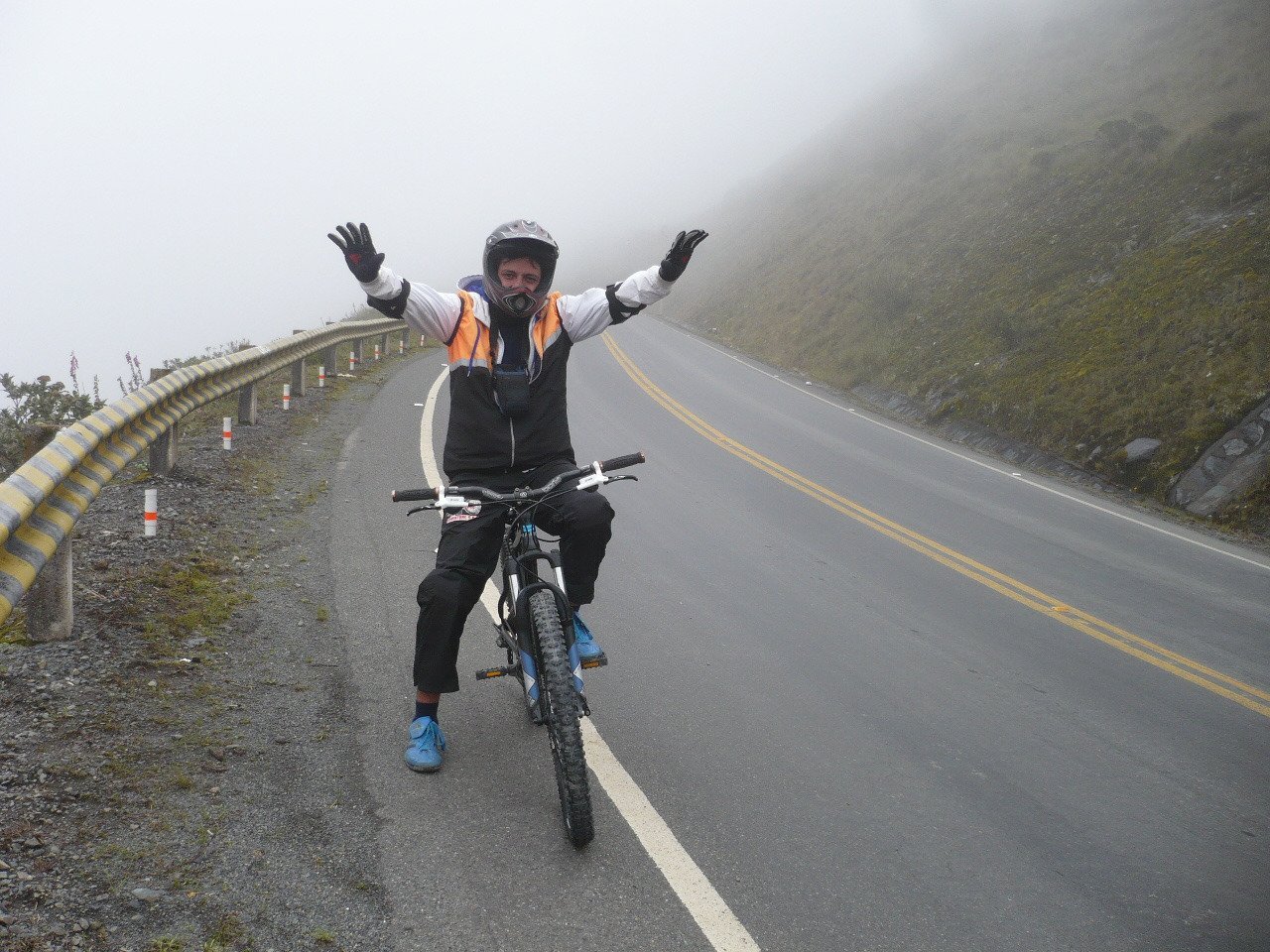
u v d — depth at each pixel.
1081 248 23.36
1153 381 16.39
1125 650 6.62
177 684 4.57
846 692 5.48
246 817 3.55
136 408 6.81
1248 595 8.44
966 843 3.91
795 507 10.56
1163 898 3.59
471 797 3.90
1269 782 4.67
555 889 3.32
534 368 3.99
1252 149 22.86
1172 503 13.87
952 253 28.53
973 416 18.92
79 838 3.27
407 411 14.48
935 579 8.09
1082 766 4.74
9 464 8.33
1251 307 16.42
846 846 3.80
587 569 4.06
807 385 24.02
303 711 4.50
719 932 3.16
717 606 6.91
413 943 2.97
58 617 4.78
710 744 4.65
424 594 3.96
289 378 17.17
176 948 2.80
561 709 3.51
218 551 6.68
